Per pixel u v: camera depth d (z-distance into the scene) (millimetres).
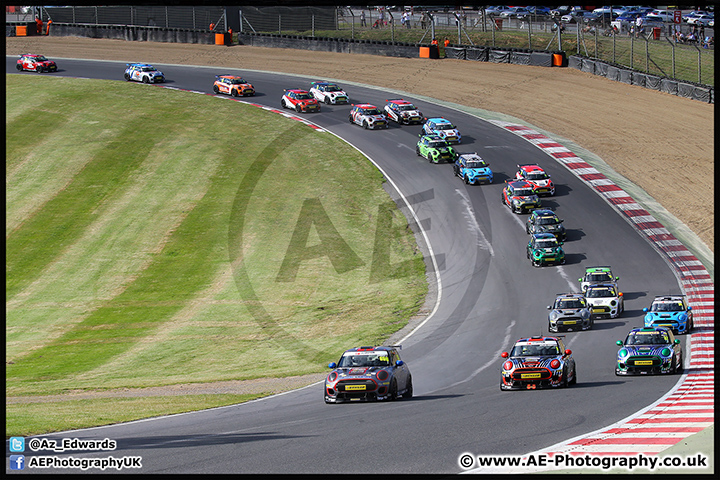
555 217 115250
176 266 110750
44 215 127500
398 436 35969
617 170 138875
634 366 58281
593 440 32875
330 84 185500
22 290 103625
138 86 195375
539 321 87688
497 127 162250
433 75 196125
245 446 35125
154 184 139500
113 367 75375
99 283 105688
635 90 175250
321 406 48531
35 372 74125
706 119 156625
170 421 44375
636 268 105375
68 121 169000
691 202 125625
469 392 54312
